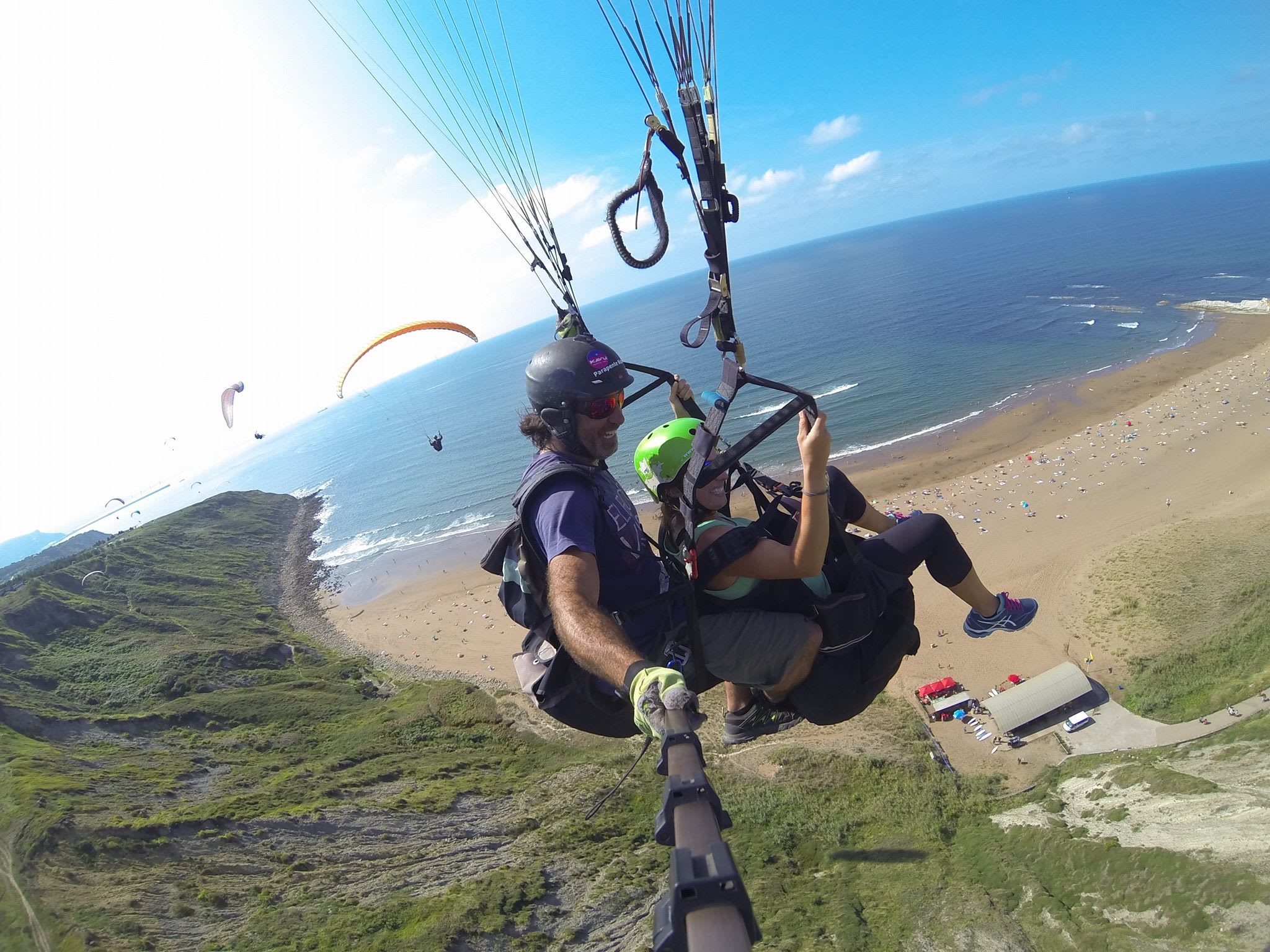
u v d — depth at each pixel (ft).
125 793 117.91
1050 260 619.26
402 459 499.51
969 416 257.75
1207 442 181.37
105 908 88.94
